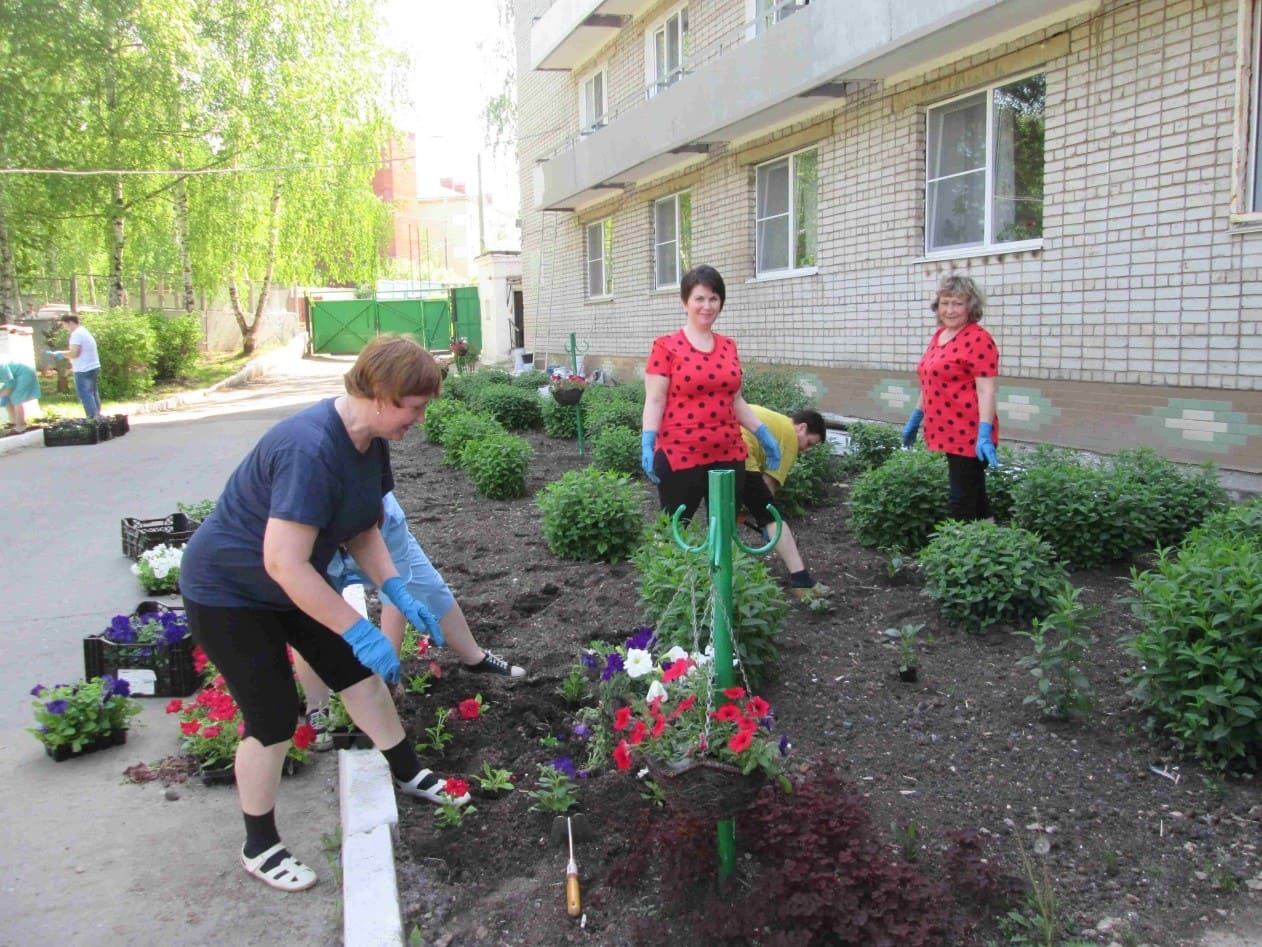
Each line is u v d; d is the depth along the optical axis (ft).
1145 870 9.82
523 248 77.82
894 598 17.88
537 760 12.52
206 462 41.91
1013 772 11.71
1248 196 23.03
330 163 87.20
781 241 42.63
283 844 11.32
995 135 30.32
